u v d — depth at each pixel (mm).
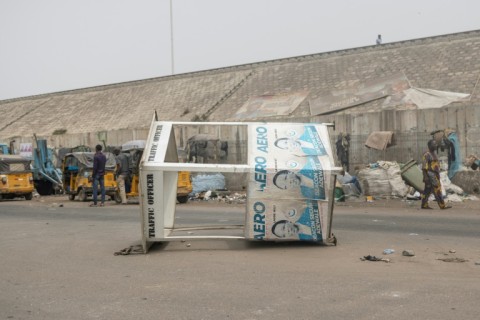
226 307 5660
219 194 23156
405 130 22516
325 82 34812
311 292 6211
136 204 20016
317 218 9266
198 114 36812
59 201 22938
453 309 5430
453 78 29375
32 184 24406
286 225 9281
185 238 9203
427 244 9602
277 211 9258
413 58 33750
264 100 34812
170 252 9133
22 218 15430
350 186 20172
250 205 9258
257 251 9070
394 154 22672
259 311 5488
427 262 7949
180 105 40250
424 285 6457
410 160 20422
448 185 20562
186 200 20656
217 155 25906
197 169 9039
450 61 31500
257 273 7332
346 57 37500
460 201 18734
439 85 29156
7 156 24375
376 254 8664
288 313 5402
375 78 32688
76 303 5961
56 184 28172
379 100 29203
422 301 5746
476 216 14258
